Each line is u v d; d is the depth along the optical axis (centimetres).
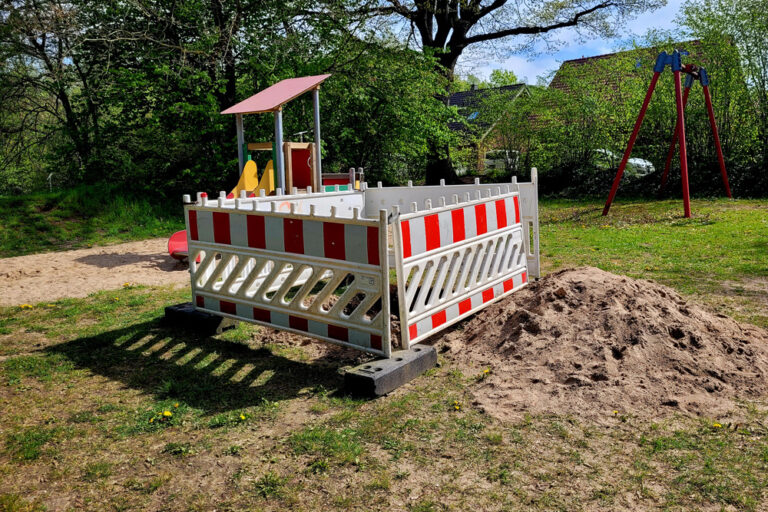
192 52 1595
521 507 252
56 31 1551
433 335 502
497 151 2195
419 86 1867
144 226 1372
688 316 459
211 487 277
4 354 485
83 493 276
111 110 1755
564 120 1988
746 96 1619
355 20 1819
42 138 2072
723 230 1019
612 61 1911
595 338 420
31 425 351
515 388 377
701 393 358
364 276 410
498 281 557
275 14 1739
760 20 1566
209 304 533
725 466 279
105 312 614
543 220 1349
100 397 392
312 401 375
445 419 340
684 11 1681
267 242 472
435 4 2080
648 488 263
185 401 382
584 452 297
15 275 856
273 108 805
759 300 572
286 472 288
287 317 466
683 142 1209
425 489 268
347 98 1731
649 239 983
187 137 1638
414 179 2305
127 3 1636
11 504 266
